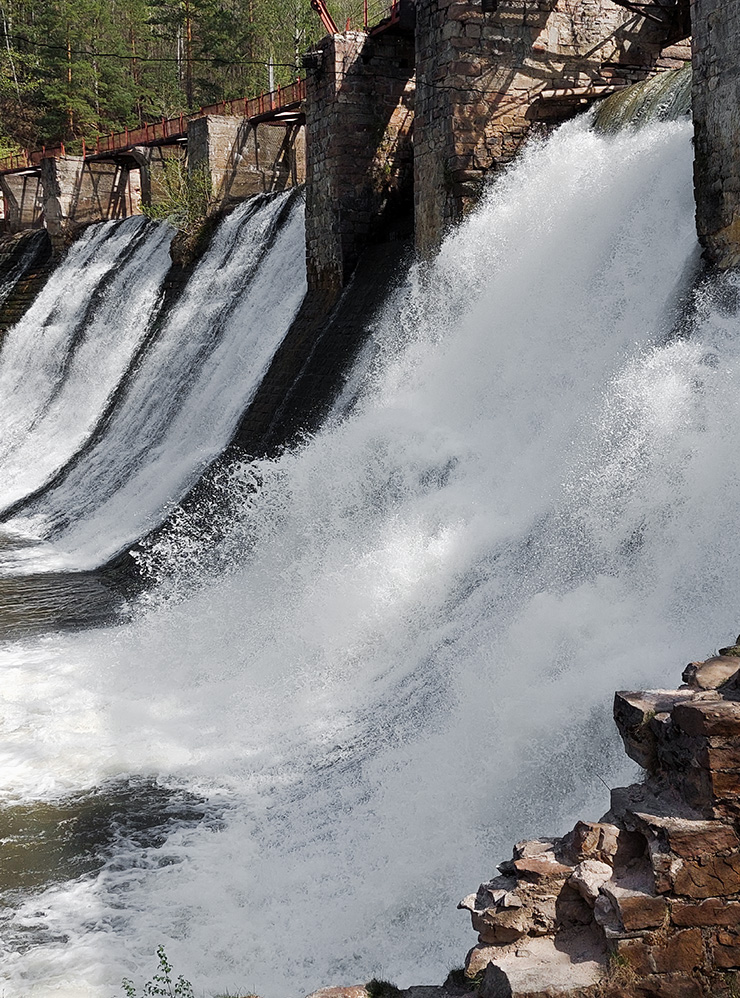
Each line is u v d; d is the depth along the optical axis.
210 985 8.41
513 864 6.60
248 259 32.19
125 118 78.75
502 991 5.86
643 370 14.11
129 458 30.23
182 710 14.21
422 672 12.90
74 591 21.72
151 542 23.50
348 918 8.96
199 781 12.08
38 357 41.53
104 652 17.02
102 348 37.88
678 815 6.16
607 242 18.27
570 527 13.18
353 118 26.30
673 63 22.89
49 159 47.84
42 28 77.19
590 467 13.78
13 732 13.76
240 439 25.66
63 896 9.83
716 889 5.98
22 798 11.85
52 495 30.84
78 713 14.32
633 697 6.88
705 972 5.96
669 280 16.80
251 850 10.38
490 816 9.78
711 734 6.05
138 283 38.72
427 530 15.61
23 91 79.25
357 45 26.17
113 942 9.06
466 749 10.64
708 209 15.68
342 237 26.33
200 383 30.25
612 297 17.66
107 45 79.25
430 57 21.73
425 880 9.20
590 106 21.86
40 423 37.91
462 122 21.08
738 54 14.80
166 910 9.50
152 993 8.28
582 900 6.25
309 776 11.66
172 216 37.81
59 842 10.86
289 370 25.95
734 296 14.55
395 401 20.23
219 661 15.66
